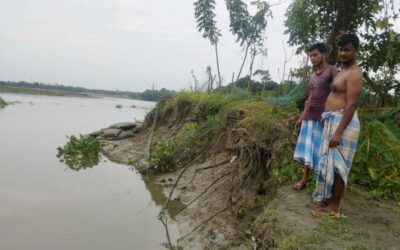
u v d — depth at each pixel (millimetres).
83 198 8859
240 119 8812
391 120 7328
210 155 10367
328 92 5254
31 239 6383
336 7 8445
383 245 4012
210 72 17578
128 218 7637
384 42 8141
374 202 5422
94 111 49344
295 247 3988
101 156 14766
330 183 4531
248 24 16703
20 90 111375
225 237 6250
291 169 6270
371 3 7934
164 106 17031
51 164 12508
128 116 43094
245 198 7066
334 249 3908
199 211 7625
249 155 7562
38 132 20703
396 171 6211
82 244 6297
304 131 5508
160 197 9148
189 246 6344
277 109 8461
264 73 14078
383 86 8945
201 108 13859
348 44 4312
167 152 11883
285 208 5027
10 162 12281
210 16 18438
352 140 4410
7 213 7555
